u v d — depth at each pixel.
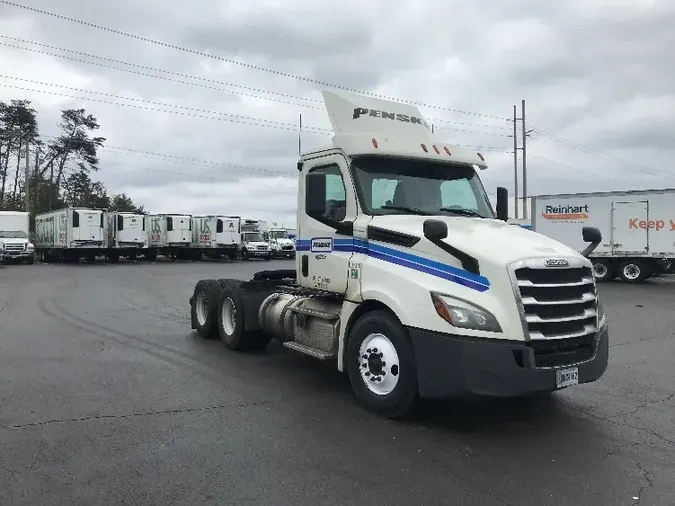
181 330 10.80
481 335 4.93
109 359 8.13
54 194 73.94
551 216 25.97
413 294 5.34
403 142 6.62
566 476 4.34
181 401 6.12
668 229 22.92
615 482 4.24
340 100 7.00
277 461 4.53
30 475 4.20
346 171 6.45
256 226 48.16
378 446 4.89
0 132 68.19
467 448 4.88
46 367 7.57
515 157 52.16
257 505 3.79
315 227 6.88
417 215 6.32
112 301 15.76
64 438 4.96
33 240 47.66
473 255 5.14
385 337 5.64
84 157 76.25
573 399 6.43
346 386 6.80
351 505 3.82
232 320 8.95
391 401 5.52
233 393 6.47
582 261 5.41
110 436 5.02
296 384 6.88
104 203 81.12
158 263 39.88
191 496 3.91
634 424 5.59
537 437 5.18
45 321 11.77
